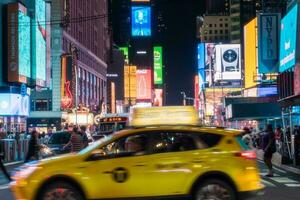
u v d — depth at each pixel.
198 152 11.84
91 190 11.54
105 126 44.94
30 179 11.58
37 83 67.69
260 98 62.47
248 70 79.25
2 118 60.38
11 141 34.75
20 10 61.25
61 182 11.55
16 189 11.77
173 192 11.64
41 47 70.00
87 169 11.59
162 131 11.98
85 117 73.88
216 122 95.25
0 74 59.31
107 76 188.38
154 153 11.78
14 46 60.09
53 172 11.55
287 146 30.28
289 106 28.86
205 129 12.08
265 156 22.08
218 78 105.00
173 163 11.70
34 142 26.08
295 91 31.53
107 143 11.84
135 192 11.59
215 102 102.81
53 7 103.62
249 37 78.19
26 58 63.34
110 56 187.75
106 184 11.56
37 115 86.19
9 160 34.16
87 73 141.25
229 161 11.80
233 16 154.50
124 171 11.60
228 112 45.94
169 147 11.86
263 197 15.48
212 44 120.00
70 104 88.75
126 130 11.99
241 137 12.34
